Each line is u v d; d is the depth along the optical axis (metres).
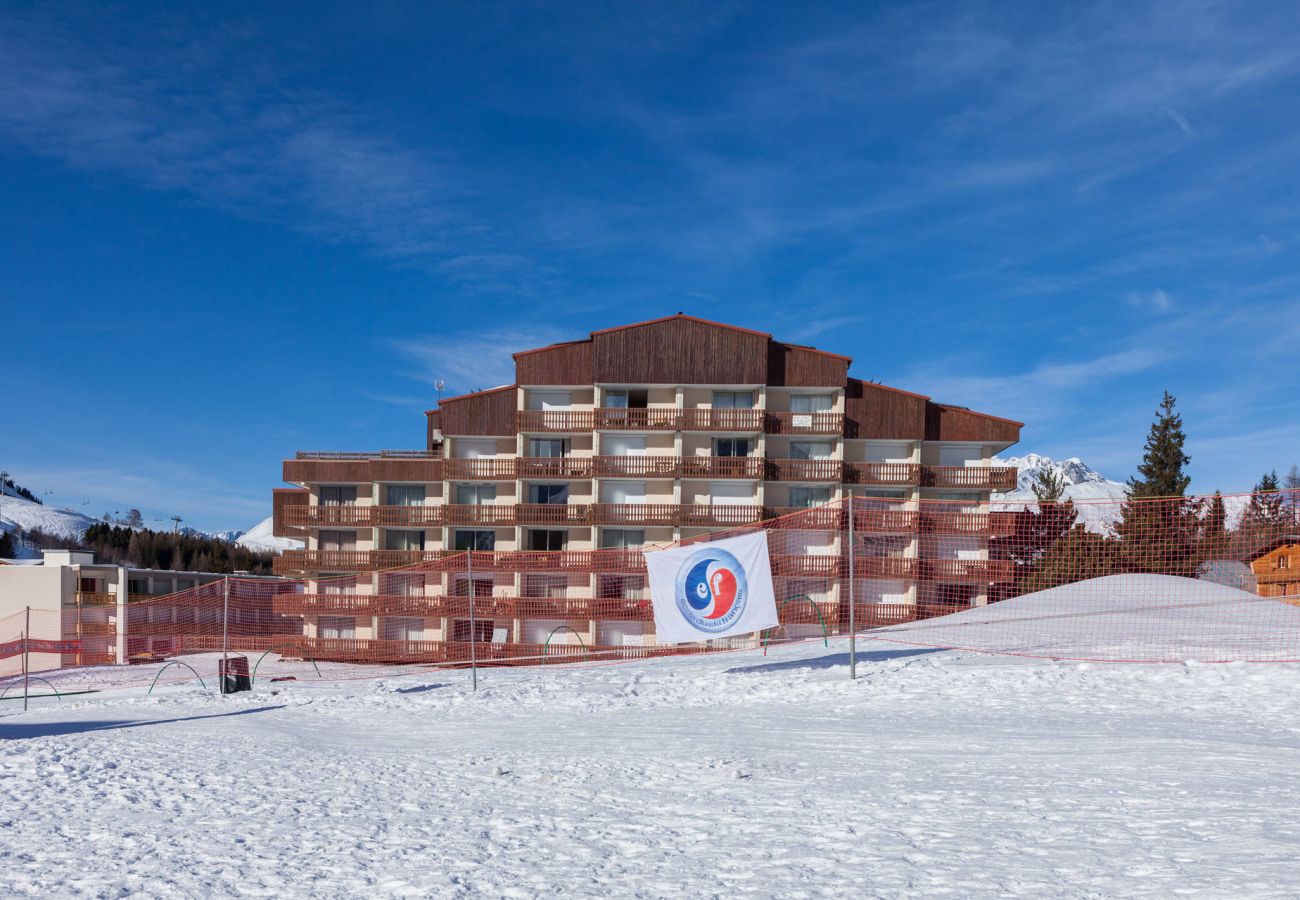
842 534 47.19
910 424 49.97
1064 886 5.38
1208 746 10.70
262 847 7.55
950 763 10.41
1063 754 10.61
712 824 7.77
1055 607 31.89
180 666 46.50
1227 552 34.56
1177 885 5.25
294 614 51.72
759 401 49.38
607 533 49.69
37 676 44.84
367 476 52.59
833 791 9.01
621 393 50.41
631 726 15.62
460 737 15.30
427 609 48.97
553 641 48.38
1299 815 7.04
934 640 27.00
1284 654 20.33
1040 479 77.06
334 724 18.69
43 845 7.93
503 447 51.62
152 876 6.70
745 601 20.50
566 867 6.50
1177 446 74.88
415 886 6.15
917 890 5.49
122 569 58.88
